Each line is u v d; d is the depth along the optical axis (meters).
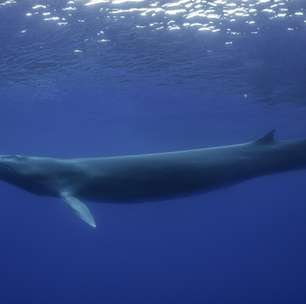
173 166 11.32
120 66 22.02
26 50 20.05
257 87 24.66
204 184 11.51
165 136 42.47
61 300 56.28
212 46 18.97
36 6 15.70
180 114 32.53
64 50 19.95
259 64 20.97
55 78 24.48
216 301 50.78
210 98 27.47
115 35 18.12
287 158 11.94
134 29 17.47
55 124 38.56
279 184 55.25
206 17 16.30
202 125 36.25
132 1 15.24
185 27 17.22
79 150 54.19
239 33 17.58
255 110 30.03
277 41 18.17
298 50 19.09
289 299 48.56
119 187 11.23
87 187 11.28
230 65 21.25
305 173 46.59
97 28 17.50
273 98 26.84
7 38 18.61
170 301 53.03
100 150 53.88
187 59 20.66
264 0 14.88
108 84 25.45
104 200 11.51
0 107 32.22
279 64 20.91
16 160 11.70
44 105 31.41
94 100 29.55
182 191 11.45
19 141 48.00
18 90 27.33
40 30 17.77
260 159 11.81
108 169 11.32
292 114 30.70
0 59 21.39
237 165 11.66
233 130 37.62
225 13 15.95
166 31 17.58
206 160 11.54
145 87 25.78
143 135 42.44
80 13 16.23
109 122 36.94
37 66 22.39
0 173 11.73
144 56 20.47
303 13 15.73
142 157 11.47
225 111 30.73
